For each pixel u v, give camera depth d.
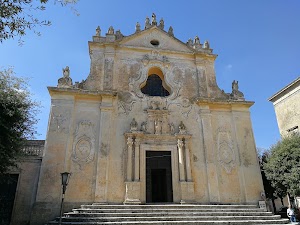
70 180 16.38
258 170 18.83
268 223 14.35
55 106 18.02
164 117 19.52
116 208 15.39
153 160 19.72
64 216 13.99
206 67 22.41
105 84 19.58
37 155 17.27
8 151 13.10
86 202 16.05
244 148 19.38
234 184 18.34
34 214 14.95
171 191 18.66
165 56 21.98
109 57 20.67
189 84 21.31
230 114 20.62
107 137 17.83
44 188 15.73
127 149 17.91
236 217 14.72
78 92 18.66
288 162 17.47
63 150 16.91
